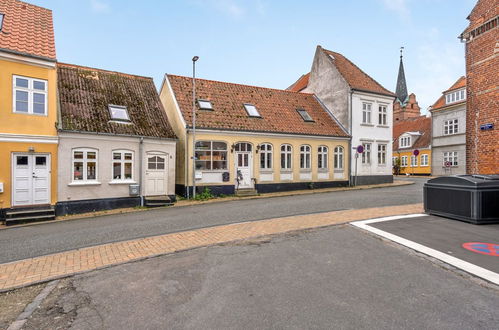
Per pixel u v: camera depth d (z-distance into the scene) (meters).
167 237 7.25
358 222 7.86
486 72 8.97
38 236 8.05
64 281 4.93
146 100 15.34
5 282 4.92
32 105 10.88
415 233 6.71
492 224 7.31
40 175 11.03
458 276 4.50
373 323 3.34
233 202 13.43
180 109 15.68
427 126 35.88
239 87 19.61
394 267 4.90
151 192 13.56
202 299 4.05
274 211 10.32
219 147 15.80
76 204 11.74
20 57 10.59
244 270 4.97
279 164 17.33
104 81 14.95
